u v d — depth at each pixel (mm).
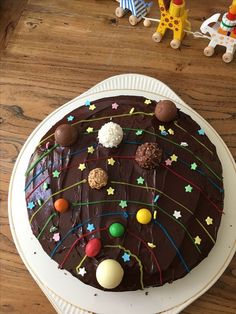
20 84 393
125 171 282
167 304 283
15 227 311
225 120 366
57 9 431
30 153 333
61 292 289
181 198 277
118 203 275
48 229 281
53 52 408
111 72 396
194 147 298
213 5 419
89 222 273
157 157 276
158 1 406
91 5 431
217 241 298
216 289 304
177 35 394
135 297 286
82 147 295
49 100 385
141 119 303
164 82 387
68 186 285
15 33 420
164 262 266
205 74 389
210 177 292
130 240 268
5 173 354
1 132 372
